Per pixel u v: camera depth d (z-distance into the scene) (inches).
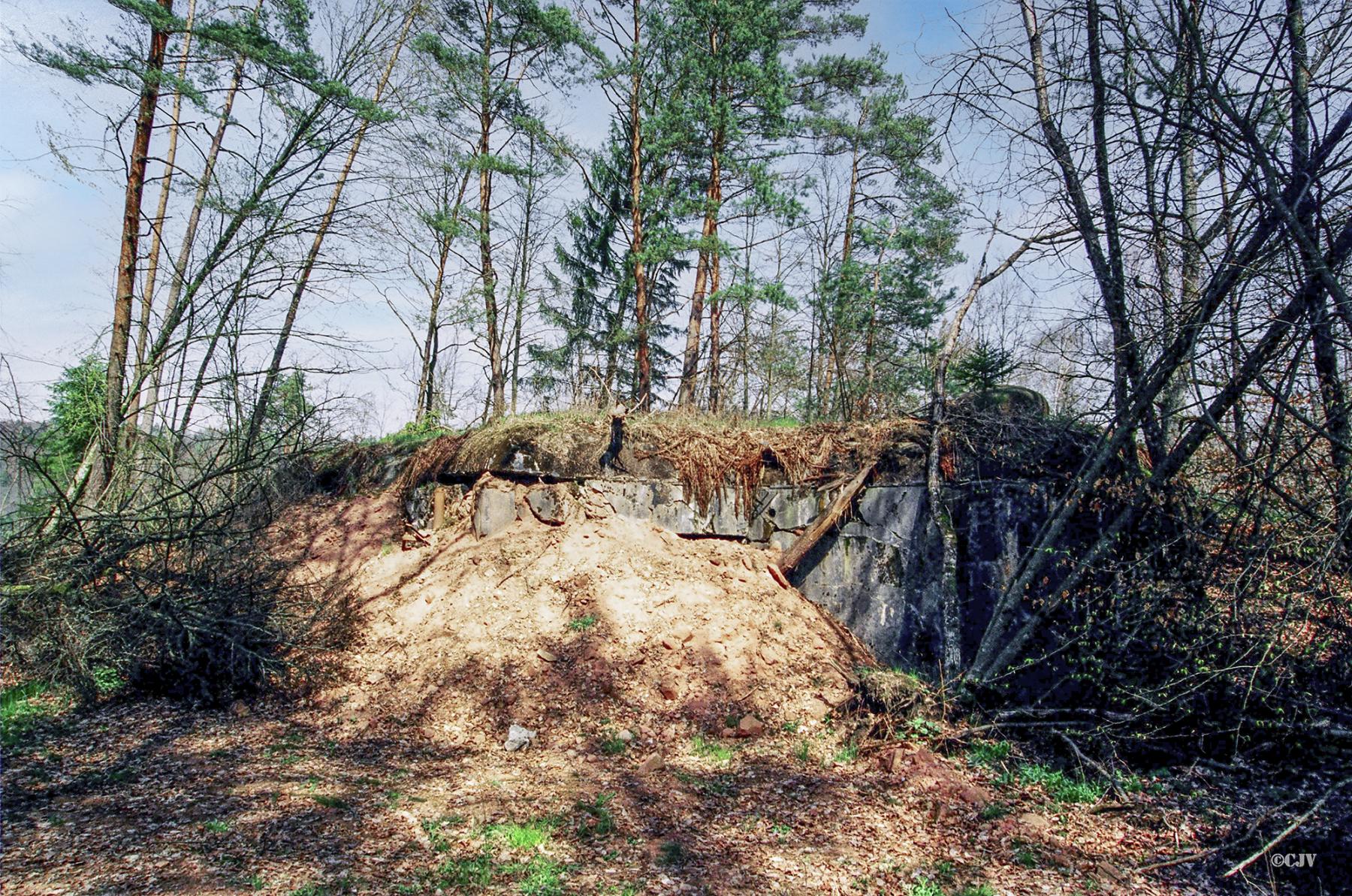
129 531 346.6
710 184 700.0
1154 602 262.7
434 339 789.2
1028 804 245.1
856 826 228.4
